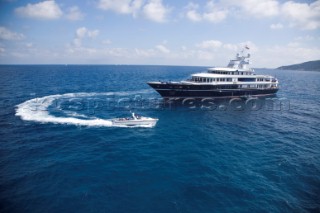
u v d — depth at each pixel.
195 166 23.94
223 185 20.48
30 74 143.38
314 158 26.55
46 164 23.56
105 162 24.34
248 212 17.19
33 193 18.69
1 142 29.05
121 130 35.06
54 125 36.31
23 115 41.06
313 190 20.20
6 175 21.28
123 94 67.88
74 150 27.23
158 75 164.12
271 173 22.83
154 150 27.92
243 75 60.78
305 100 66.81
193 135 33.88
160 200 18.19
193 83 54.88
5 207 16.98
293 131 36.94
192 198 18.56
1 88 73.56
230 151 28.19
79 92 70.12
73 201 17.80
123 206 17.38
